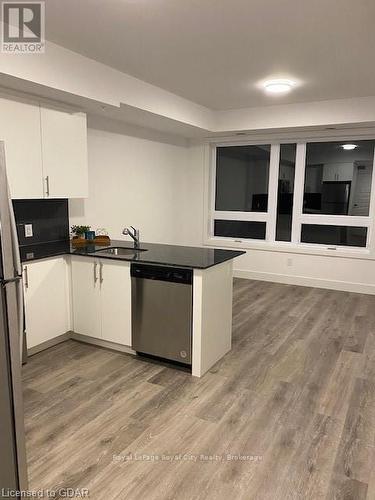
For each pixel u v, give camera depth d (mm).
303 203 5844
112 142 4684
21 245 3688
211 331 3051
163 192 5824
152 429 2291
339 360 3254
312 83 4000
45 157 3328
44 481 1874
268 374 3000
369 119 4551
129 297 3186
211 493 1812
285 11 2418
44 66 2893
